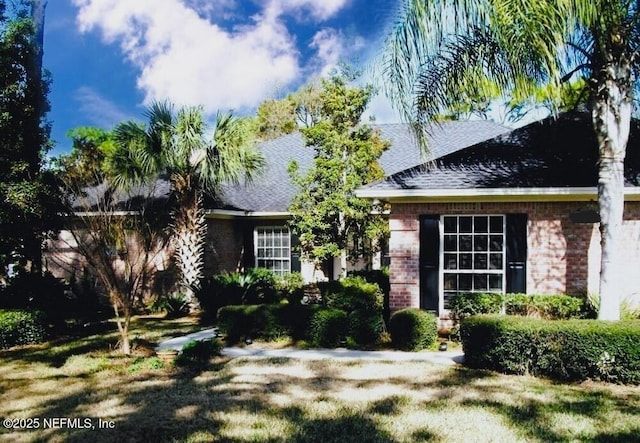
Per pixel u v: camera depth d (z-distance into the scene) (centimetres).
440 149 2017
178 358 946
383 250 1814
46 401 744
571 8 801
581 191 1074
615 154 924
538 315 1073
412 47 963
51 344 1162
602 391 760
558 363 821
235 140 1581
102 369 921
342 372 882
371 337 1106
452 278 1216
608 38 906
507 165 1223
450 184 1152
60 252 1853
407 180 1198
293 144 2266
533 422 638
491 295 1109
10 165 1289
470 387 786
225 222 1883
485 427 623
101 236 1108
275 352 1043
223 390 784
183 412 687
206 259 1788
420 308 1202
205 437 601
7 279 1437
